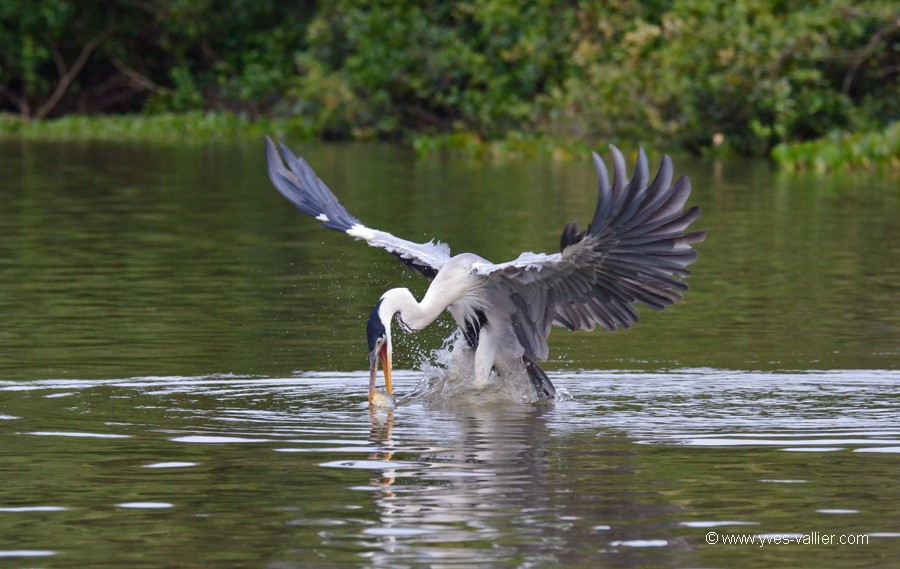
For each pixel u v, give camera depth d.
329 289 15.59
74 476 8.12
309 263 17.47
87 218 21.56
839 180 28.02
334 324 13.60
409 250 11.01
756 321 13.77
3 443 8.92
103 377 11.14
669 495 7.72
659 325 13.66
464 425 9.58
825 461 8.46
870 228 20.34
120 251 18.17
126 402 10.23
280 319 13.80
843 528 7.14
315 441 9.05
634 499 7.63
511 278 10.53
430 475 8.13
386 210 22.16
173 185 26.81
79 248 18.38
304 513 7.40
